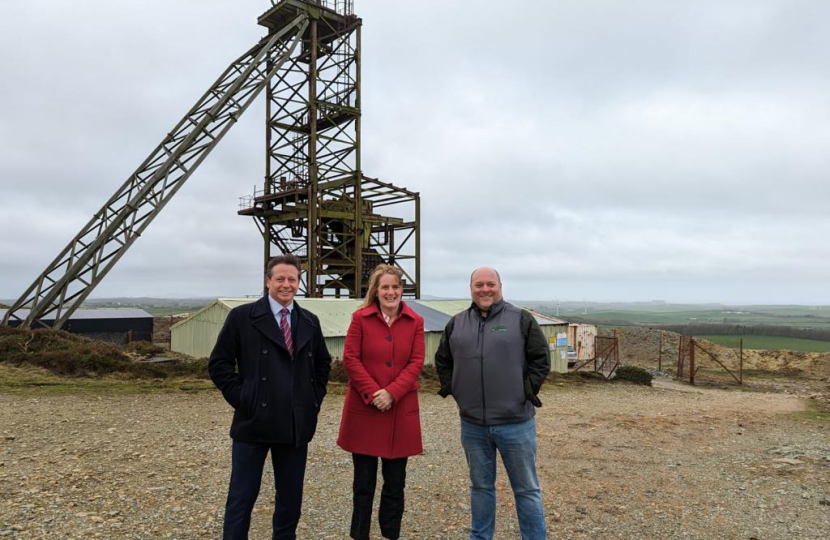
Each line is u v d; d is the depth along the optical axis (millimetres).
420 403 14234
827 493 6492
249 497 3779
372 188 30984
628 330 52969
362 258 30719
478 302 4270
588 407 15055
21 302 20688
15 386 12633
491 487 4277
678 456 8656
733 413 14812
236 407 3842
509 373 4090
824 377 37188
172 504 5410
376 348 4234
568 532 5055
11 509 5035
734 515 5637
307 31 29938
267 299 3998
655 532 5109
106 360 15727
